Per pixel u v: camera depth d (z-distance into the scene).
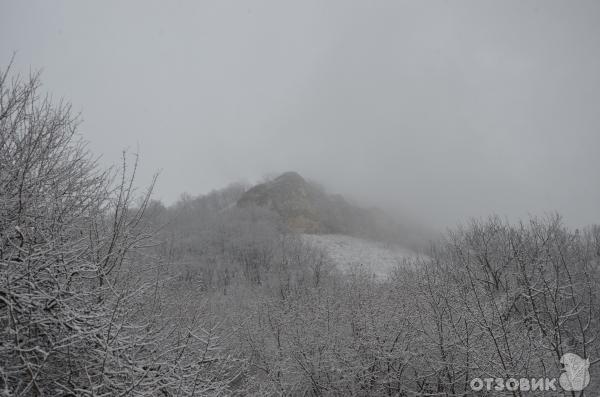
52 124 5.27
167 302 7.85
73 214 5.30
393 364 10.03
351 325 10.90
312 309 11.57
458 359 8.96
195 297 10.60
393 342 9.80
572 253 11.75
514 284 10.34
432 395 9.34
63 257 4.71
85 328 4.27
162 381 5.07
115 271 5.46
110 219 6.05
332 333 10.27
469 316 8.17
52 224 4.74
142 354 5.55
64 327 4.34
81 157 5.75
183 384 5.07
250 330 11.38
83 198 5.58
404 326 9.84
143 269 6.56
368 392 9.81
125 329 5.16
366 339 10.13
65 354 4.35
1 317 3.93
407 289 11.12
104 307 4.68
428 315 9.32
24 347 4.11
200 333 7.41
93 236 5.45
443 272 11.35
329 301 11.11
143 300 6.32
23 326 3.91
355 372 9.61
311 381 9.98
